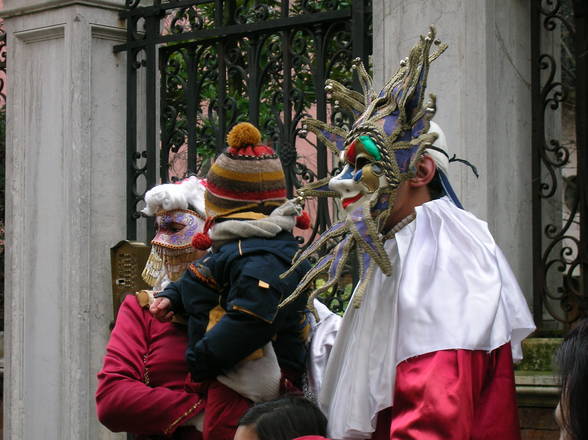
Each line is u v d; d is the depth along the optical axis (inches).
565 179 211.0
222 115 216.5
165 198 158.1
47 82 235.6
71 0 227.8
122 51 233.3
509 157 179.3
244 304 135.4
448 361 105.3
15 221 240.4
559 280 192.7
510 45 180.2
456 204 121.7
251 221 140.3
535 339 173.3
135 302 160.9
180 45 224.7
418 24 177.8
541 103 182.9
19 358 238.7
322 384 126.7
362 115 118.6
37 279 236.1
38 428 234.7
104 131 231.3
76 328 226.1
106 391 151.0
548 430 166.4
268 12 212.2
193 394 149.6
